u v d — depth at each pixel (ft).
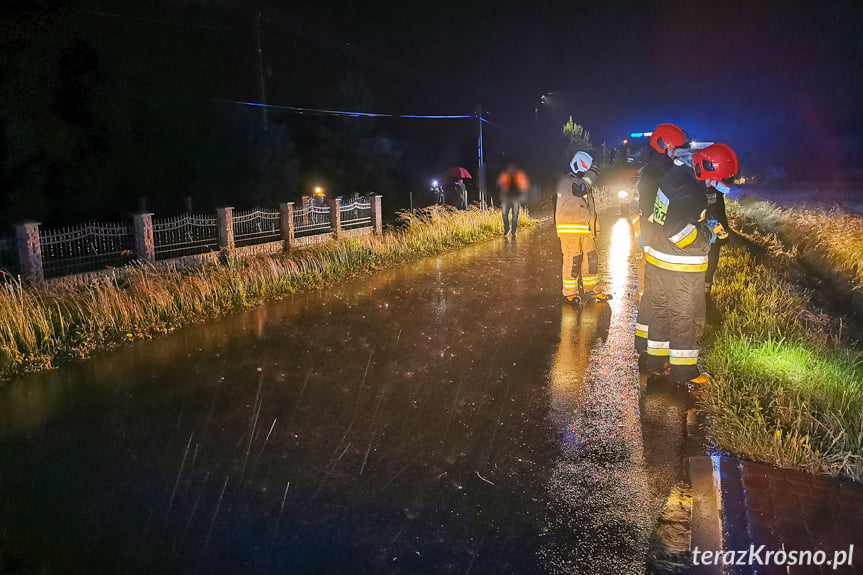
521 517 11.64
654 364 18.44
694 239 16.38
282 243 43.01
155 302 25.66
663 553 10.30
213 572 10.30
